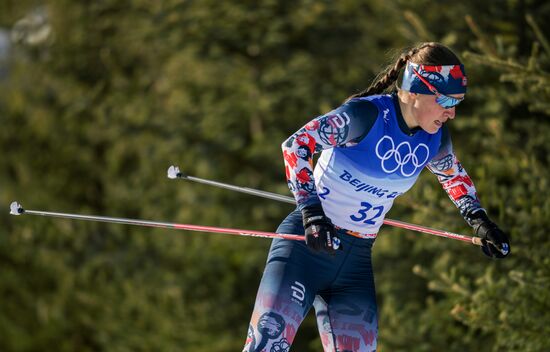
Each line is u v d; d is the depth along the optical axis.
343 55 36.44
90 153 41.69
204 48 38.12
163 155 38.91
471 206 13.62
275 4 37.03
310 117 35.81
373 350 12.98
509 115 24.83
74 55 42.50
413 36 24.50
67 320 40.88
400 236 25.94
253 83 37.47
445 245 22.69
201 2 37.94
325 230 11.54
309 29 37.25
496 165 23.00
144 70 40.91
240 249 37.47
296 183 11.80
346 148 12.42
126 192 39.97
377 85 12.85
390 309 25.45
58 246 40.66
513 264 20.77
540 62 21.38
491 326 18.27
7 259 41.91
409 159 12.51
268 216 36.97
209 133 38.34
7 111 43.41
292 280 12.58
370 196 12.70
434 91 11.96
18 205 13.34
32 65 43.34
